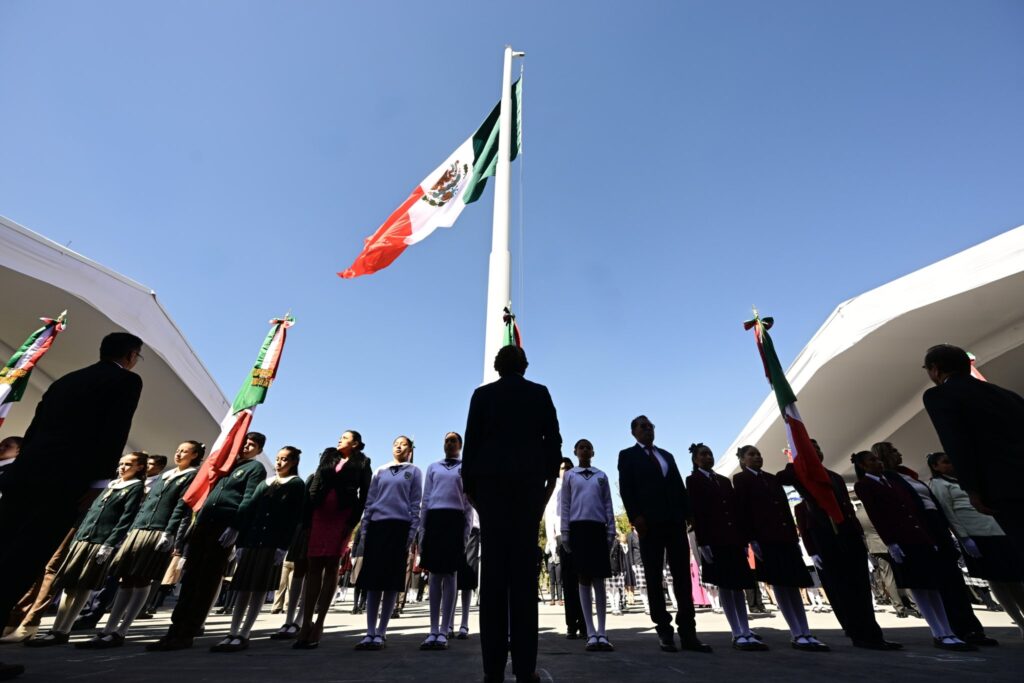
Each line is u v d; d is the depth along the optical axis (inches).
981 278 397.1
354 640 195.6
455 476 192.9
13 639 166.6
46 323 219.5
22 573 95.3
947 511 191.3
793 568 160.1
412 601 593.3
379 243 388.5
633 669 115.1
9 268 403.2
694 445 199.8
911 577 160.4
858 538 165.2
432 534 181.2
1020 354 478.9
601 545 172.1
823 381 578.9
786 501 174.7
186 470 203.2
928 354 107.4
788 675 105.0
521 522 89.1
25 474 101.0
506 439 95.5
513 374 109.8
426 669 115.6
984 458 89.6
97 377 115.0
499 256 312.2
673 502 169.9
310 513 177.9
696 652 150.3
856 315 491.8
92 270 465.1
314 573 170.1
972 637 167.3
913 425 658.8
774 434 716.7
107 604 255.4
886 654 141.3
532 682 79.6
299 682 95.3
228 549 172.6
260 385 189.5
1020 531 83.0
